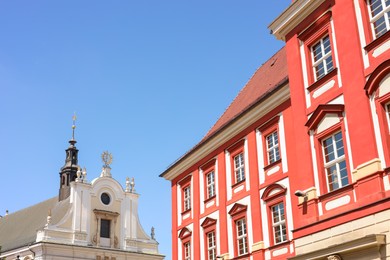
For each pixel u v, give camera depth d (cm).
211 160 2875
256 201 2389
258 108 2453
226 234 2592
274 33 2172
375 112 1591
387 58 1576
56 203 6625
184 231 3048
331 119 1780
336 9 1831
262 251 2272
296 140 1952
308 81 1956
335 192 1691
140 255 6325
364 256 1488
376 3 1683
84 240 5962
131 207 6600
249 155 2519
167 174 3369
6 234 6912
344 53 1759
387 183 1494
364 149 1598
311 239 1745
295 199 2100
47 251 5606
